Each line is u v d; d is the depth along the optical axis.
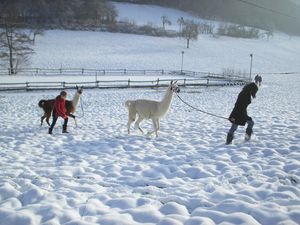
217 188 5.47
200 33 119.06
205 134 10.58
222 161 7.20
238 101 8.78
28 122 14.23
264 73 64.06
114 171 6.85
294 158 7.36
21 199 5.23
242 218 4.18
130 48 79.50
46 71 46.41
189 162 7.34
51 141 10.06
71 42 79.06
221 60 77.69
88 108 20.84
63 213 4.52
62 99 11.30
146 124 13.13
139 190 5.57
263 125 11.73
